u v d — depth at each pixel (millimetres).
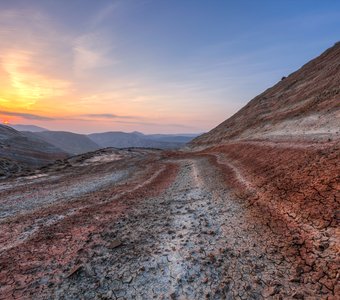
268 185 16234
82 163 57844
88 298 7746
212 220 13617
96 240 11859
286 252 9172
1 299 7730
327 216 10172
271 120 49625
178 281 8422
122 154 76125
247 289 7688
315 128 26484
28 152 117062
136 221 14398
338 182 11859
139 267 9367
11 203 20406
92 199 20484
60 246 11289
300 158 17688
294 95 56844
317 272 7770
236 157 32594
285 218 11539
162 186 25109
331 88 39156
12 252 10844
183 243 11133
